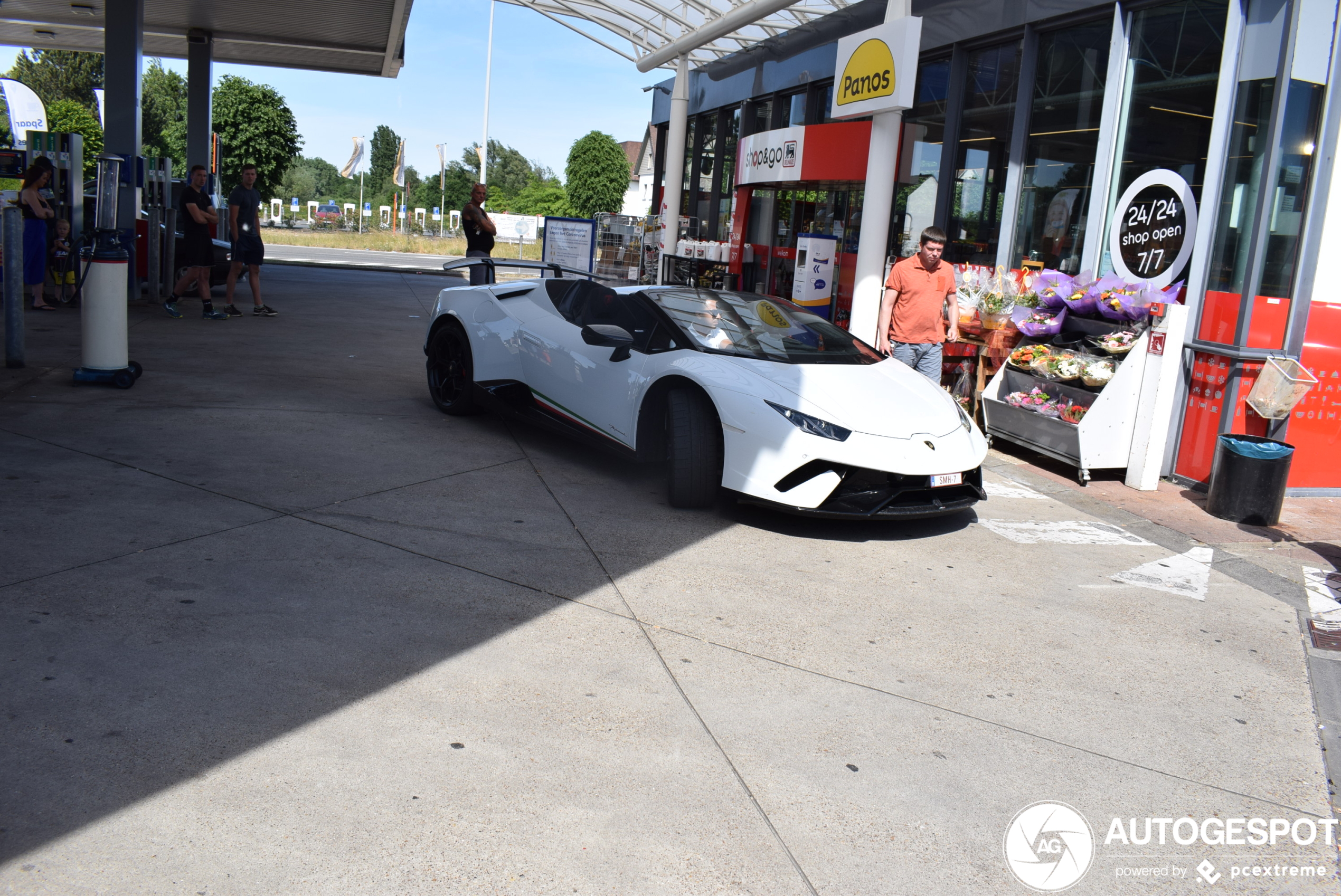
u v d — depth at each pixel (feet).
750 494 14.57
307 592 10.81
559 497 15.61
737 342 16.57
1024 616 12.43
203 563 11.30
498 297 20.10
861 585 12.97
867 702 9.59
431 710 8.60
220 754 7.61
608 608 11.31
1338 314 20.15
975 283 25.32
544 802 7.41
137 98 35.14
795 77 40.22
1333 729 10.00
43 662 8.70
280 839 6.68
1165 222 21.93
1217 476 18.45
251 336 29.48
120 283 20.08
